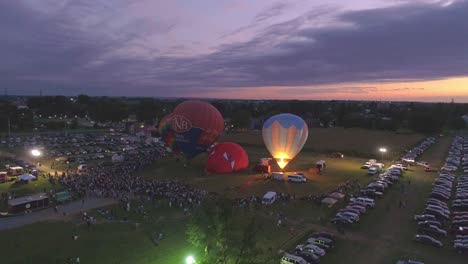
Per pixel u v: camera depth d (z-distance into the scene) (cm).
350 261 3023
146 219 3966
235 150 6425
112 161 7444
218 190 5109
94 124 16412
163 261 2981
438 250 3269
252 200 4575
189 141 6475
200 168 6700
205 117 6444
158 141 10756
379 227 3794
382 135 12762
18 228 3672
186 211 4197
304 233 3594
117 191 5041
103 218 3991
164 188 5131
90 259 3000
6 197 4809
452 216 4162
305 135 5994
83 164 7156
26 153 8581
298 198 4719
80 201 4628
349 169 6725
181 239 3428
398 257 3106
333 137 12019
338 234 3588
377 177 6050
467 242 3297
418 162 7612
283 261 2859
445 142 11594
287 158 6028
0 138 11081
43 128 14688
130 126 14238
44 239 3381
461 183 5578
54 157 8112
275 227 3725
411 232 3662
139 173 6391
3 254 3061
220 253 1898
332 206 4400
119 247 3231
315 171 6331
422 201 4728
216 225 1989
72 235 3466
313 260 2961
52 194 4922
